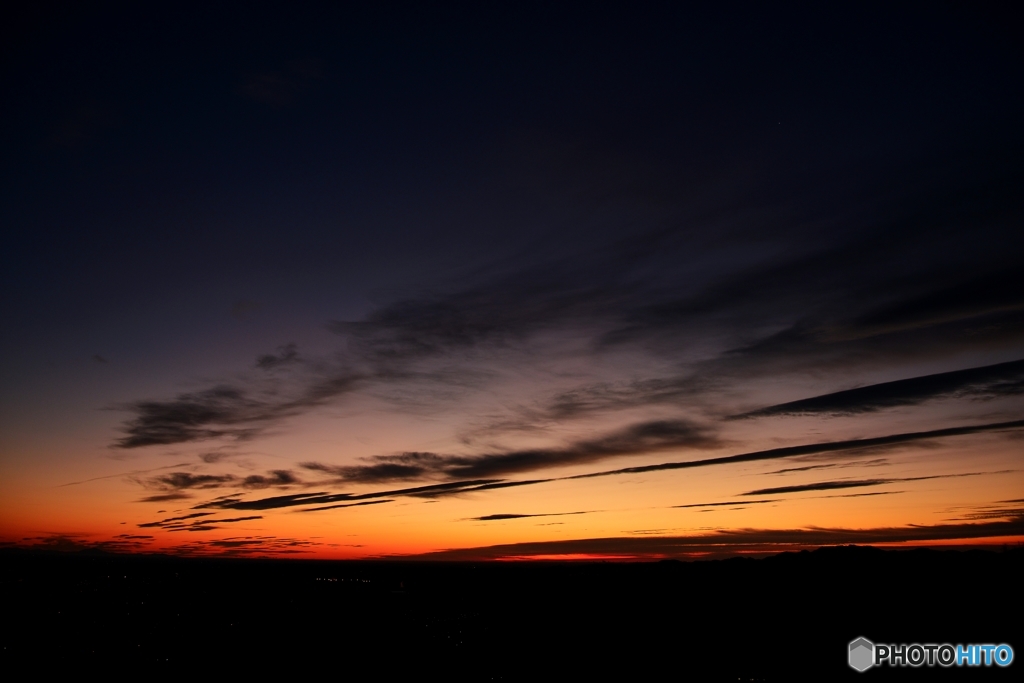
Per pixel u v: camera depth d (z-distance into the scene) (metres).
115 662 59.22
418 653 63.22
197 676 53.75
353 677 53.06
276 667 57.75
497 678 51.72
